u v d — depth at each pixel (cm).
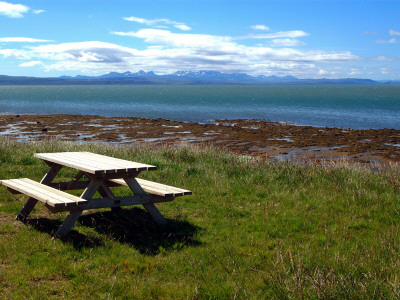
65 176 925
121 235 568
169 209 706
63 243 518
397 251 490
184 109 5209
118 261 474
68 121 3306
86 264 460
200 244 541
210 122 3531
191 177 953
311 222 641
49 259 471
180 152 1277
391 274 417
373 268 433
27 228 574
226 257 490
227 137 2448
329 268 438
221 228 610
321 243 545
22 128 2795
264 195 810
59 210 518
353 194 798
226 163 1133
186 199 769
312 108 5400
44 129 2645
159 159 1141
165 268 458
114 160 641
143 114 4431
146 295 399
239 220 646
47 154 699
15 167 995
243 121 3562
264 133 2650
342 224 630
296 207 721
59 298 388
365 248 506
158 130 2762
